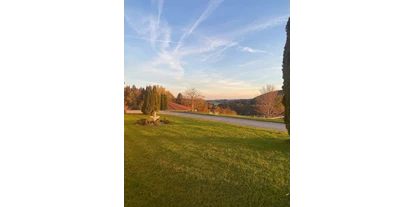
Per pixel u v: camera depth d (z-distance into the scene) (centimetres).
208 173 320
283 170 331
